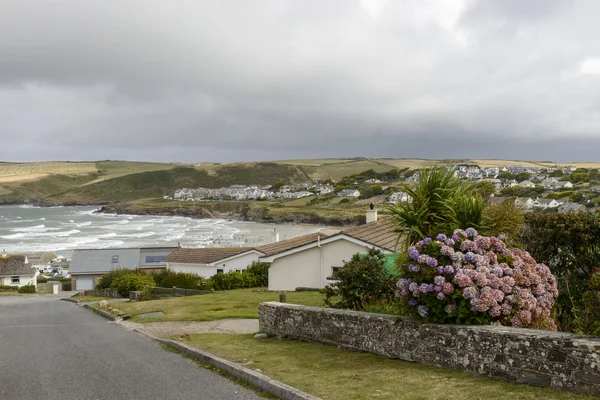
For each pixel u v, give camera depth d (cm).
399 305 898
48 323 1902
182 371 867
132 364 952
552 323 809
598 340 575
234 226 15738
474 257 775
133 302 2645
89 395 733
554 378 600
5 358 1087
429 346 768
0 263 7181
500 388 618
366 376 722
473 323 737
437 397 600
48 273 8312
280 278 2503
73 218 19138
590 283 737
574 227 957
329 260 2406
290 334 1100
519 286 775
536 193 12888
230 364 836
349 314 937
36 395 745
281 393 668
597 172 17050
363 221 15550
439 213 898
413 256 784
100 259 6681
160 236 12219
